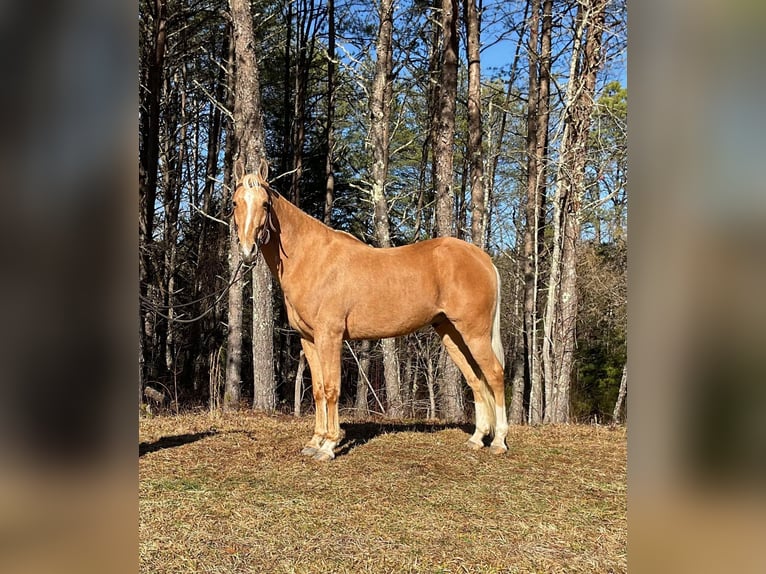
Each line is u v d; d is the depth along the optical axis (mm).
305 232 4594
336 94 15195
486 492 3799
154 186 10516
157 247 10531
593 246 13211
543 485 3971
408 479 4055
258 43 14297
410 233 16641
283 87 16594
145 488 3764
